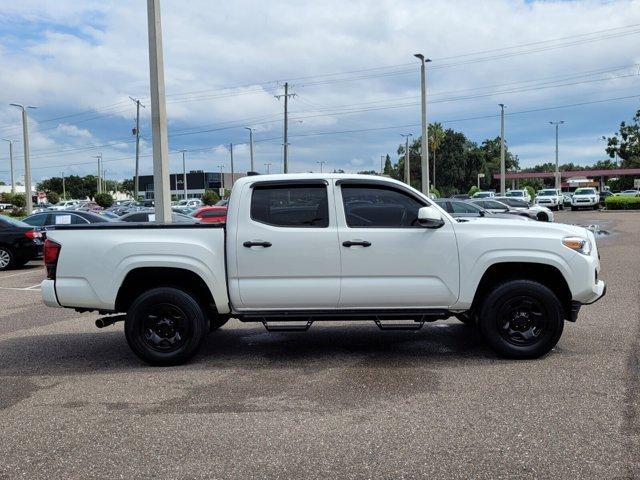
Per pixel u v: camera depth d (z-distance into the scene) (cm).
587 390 516
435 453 400
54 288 616
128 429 454
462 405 488
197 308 619
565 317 634
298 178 611
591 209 4875
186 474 378
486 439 420
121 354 686
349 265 599
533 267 620
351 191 612
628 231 2427
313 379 570
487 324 612
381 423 454
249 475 375
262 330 791
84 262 612
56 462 399
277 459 397
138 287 646
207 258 604
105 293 612
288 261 599
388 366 607
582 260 604
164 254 607
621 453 394
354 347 690
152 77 1392
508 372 575
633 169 7625
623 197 4634
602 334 717
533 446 407
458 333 752
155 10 1376
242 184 613
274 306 609
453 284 603
